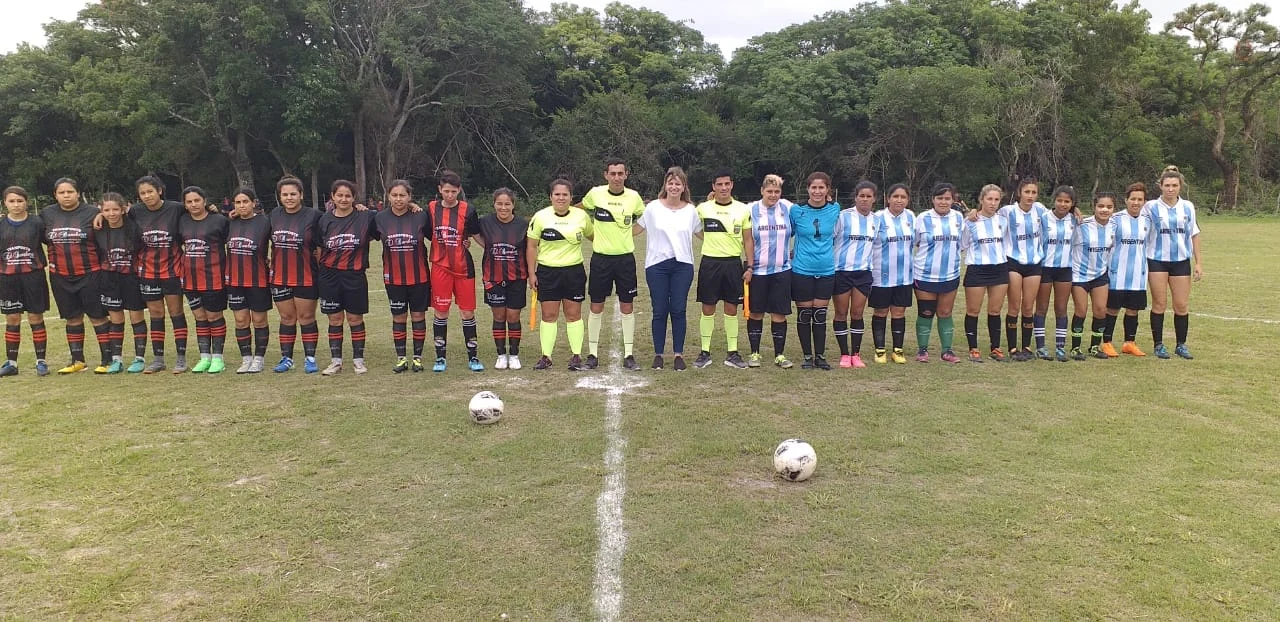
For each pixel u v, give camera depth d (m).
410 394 6.06
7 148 36.50
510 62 40.69
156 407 5.66
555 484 4.13
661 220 6.70
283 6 33.50
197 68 34.34
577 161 44.31
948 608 2.91
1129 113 45.62
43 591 3.04
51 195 36.75
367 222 6.66
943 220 6.96
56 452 4.65
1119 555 3.30
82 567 3.23
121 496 3.97
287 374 6.82
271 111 35.34
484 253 6.88
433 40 36.16
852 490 4.03
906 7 45.53
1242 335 8.30
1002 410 5.49
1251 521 3.61
